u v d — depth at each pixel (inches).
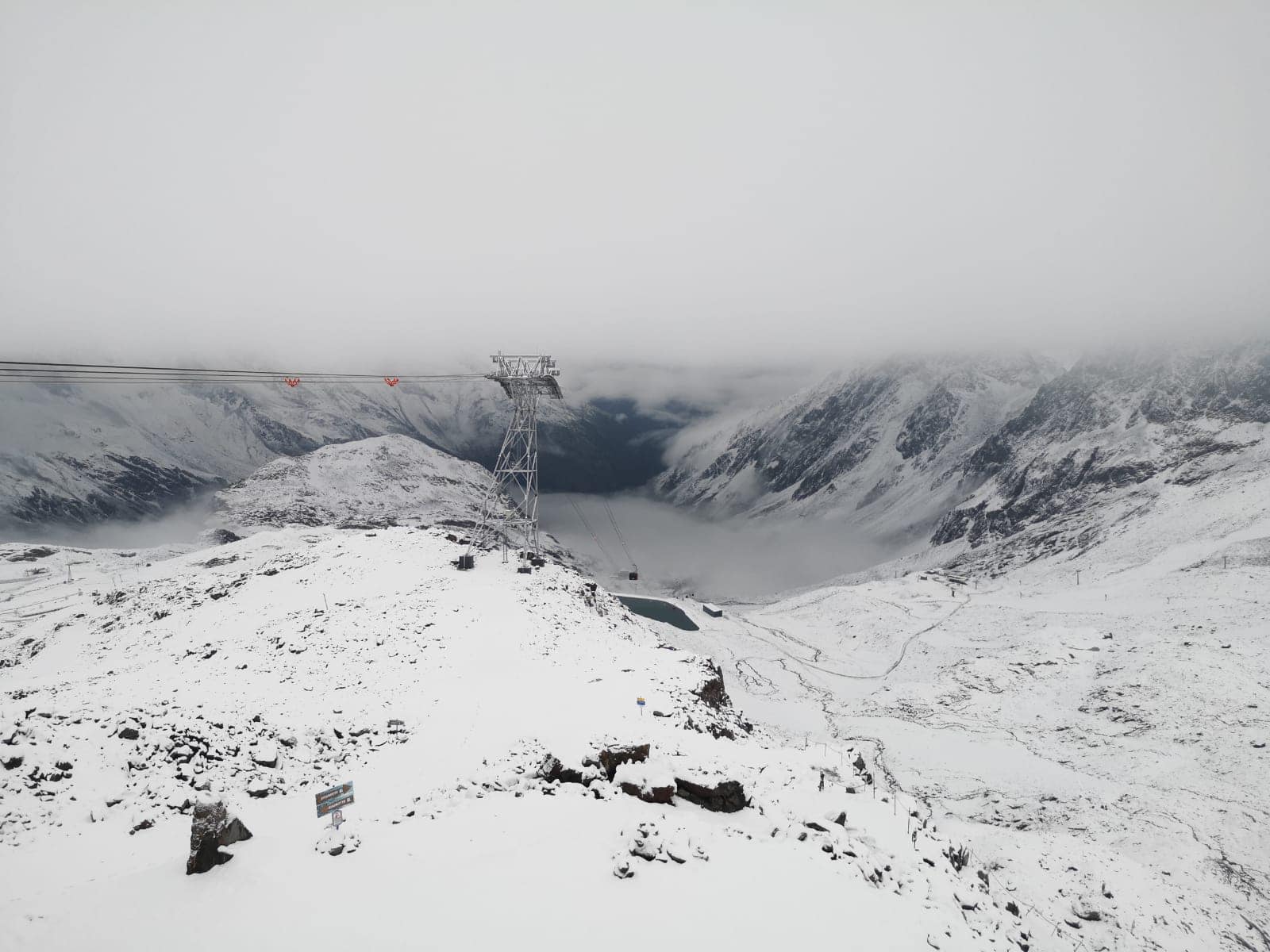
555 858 665.6
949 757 2827.3
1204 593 4421.8
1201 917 1450.5
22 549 6939.0
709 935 559.2
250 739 1165.7
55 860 762.8
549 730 1212.5
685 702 1422.2
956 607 5428.2
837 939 578.2
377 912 565.9
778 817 810.2
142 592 3681.1
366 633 2121.1
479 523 3400.6
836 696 3850.9
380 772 1123.9
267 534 5285.4
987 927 712.4
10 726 1027.3
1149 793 2299.5
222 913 561.3
